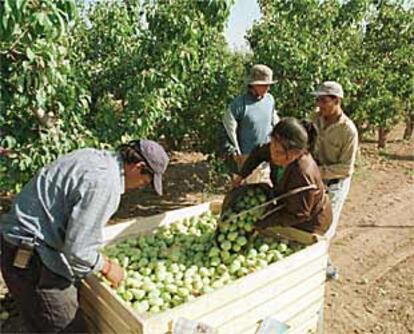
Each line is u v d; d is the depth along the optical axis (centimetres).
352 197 733
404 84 937
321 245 322
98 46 678
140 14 666
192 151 946
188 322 251
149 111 561
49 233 258
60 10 346
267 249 332
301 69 730
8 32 302
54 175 256
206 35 592
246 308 282
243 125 505
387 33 937
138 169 261
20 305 270
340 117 423
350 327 406
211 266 321
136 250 332
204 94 736
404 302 446
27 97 405
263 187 345
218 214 401
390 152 1029
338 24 910
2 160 451
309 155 324
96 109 577
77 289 293
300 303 320
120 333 261
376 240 579
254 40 802
